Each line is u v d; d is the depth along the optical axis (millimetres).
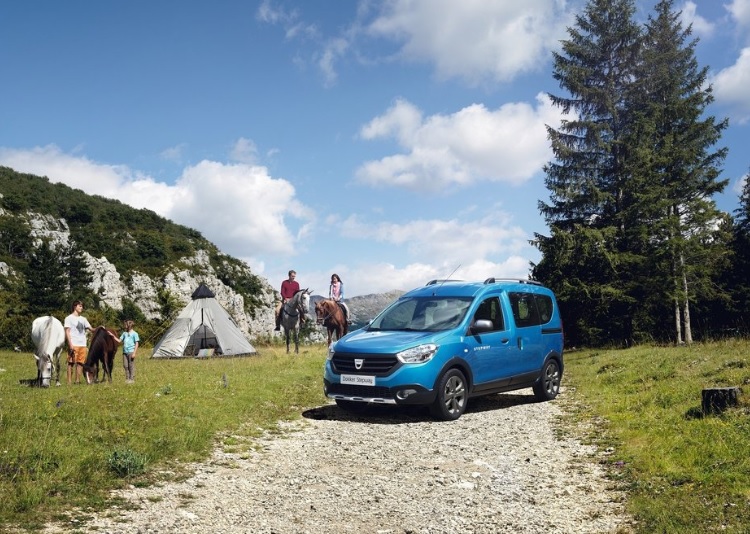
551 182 34562
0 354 26328
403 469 6801
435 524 5012
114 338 13000
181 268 95250
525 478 6379
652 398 9898
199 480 6188
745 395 8273
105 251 93375
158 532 4695
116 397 9273
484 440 8242
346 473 6629
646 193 31438
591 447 7652
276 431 8742
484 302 11023
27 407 8227
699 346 16969
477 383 10297
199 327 22984
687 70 38531
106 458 6277
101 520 4855
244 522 5027
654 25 38750
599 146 33844
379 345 9734
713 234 31969
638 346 24344
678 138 34625
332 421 9617
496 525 4969
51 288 57406
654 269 30656
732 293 36094
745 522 4430
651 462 6371
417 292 11688
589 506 5387
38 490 5141
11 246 82000
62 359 20984
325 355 18609
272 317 109875
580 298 30984
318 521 5086
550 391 11969
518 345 11250
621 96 35875
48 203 100938
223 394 10547
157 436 7414
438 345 9711
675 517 4738
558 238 31359
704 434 7059
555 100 35781
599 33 35812
